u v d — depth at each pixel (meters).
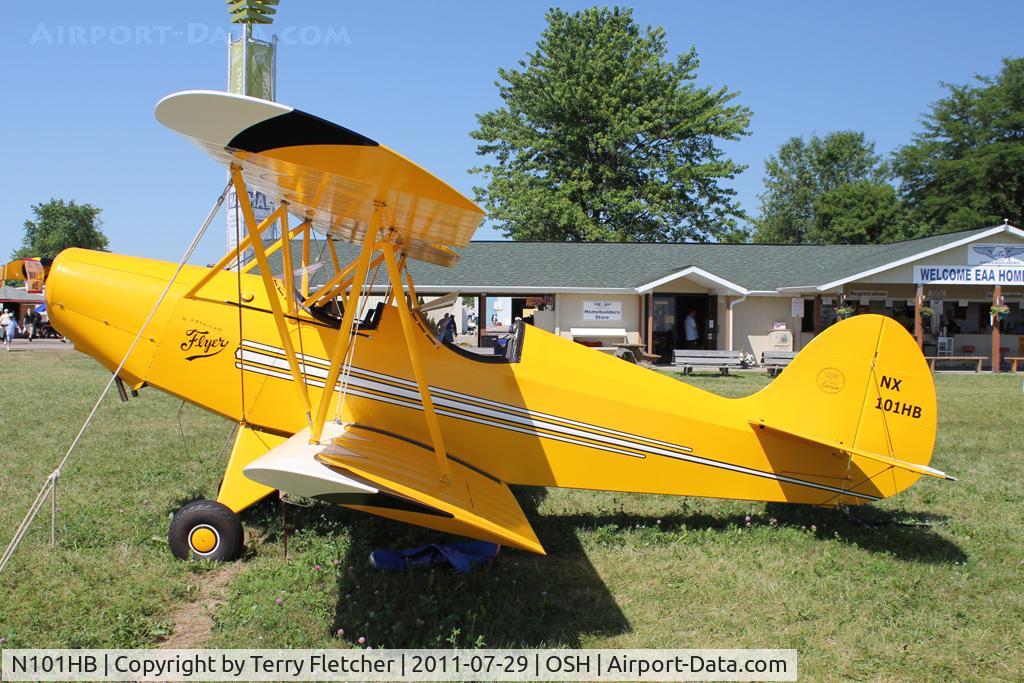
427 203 3.56
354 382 4.93
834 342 5.20
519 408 5.02
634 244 24.78
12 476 6.50
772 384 5.23
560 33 35.44
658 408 5.09
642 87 35.09
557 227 33.97
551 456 5.07
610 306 21.33
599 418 5.07
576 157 35.16
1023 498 6.40
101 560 4.44
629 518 5.73
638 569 4.64
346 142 3.04
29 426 8.98
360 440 4.46
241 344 5.00
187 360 5.04
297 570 4.38
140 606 3.87
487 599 4.11
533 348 5.10
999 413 11.42
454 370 4.99
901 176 42.91
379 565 4.46
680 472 5.14
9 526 5.04
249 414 5.06
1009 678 3.40
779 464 5.19
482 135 35.97
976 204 37.06
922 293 20.34
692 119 35.03
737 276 22.16
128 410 10.41
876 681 3.37
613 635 3.79
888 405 5.17
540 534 5.29
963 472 7.42
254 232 3.97
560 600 4.18
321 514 5.48
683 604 4.15
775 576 4.55
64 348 27.53
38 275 5.40
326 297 5.22
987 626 3.88
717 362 17.78
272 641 3.60
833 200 45.94
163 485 6.27
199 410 10.50
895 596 4.25
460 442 5.00
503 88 36.38
